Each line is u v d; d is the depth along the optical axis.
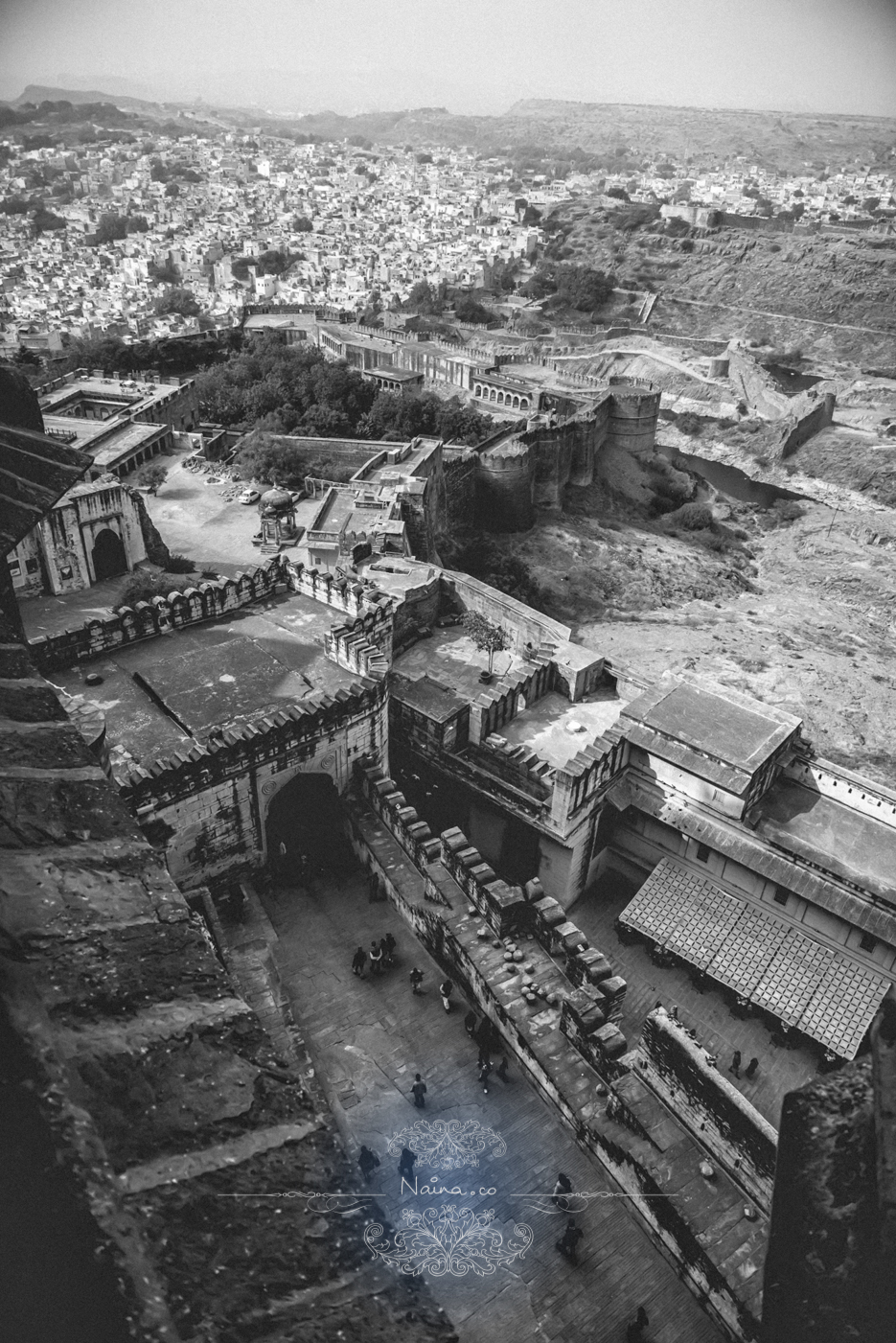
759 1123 25.59
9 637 6.81
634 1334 25.59
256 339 152.88
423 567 73.50
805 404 188.38
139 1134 4.38
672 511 147.50
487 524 124.38
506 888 35.66
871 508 170.50
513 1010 32.88
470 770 54.50
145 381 127.88
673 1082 28.34
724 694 56.47
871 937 47.69
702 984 51.16
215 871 39.44
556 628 65.50
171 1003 4.91
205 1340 3.76
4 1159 4.01
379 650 42.97
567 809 50.81
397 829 40.41
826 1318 5.46
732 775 50.41
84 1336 3.60
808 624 116.88
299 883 41.59
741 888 52.19
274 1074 4.86
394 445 108.62
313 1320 4.04
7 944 4.92
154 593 71.19
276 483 101.81
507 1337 25.39
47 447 8.03
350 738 41.44
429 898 37.94
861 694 98.44
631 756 54.56
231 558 85.06
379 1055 34.00
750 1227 26.12
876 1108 5.59
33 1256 3.74
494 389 151.38
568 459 135.25
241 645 44.50
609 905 56.62
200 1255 4.05
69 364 138.00
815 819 51.53
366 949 38.72
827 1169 5.58
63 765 5.93
